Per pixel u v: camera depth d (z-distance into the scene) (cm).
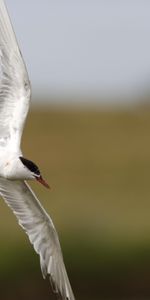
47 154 2953
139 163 2888
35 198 1302
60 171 2778
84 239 2066
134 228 2188
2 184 1307
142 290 2017
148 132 3300
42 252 1331
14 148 1227
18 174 1229
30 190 1299
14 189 1307
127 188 2620
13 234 2142
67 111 3578
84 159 2916
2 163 1224
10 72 1216
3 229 2189
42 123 3356
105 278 2017
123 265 2031
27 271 2008
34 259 2022
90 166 2841
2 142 1233
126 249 2055
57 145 3070
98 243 2059
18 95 1224
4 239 2095
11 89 1223
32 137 3166
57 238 1325
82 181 2683
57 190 2592
